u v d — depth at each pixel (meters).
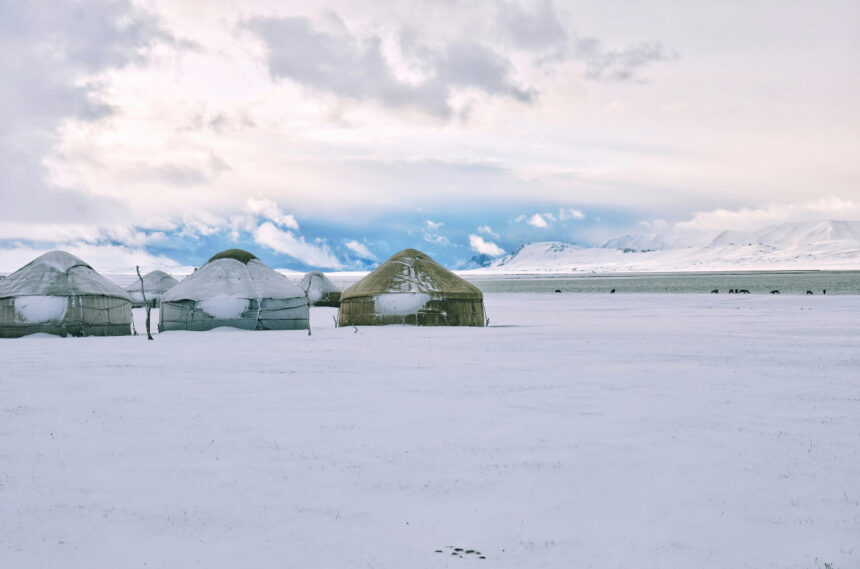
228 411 10.84
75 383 14.00
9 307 29.81
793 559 5.13
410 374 15.26
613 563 5.07
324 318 44.25
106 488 6.85
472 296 34.78
